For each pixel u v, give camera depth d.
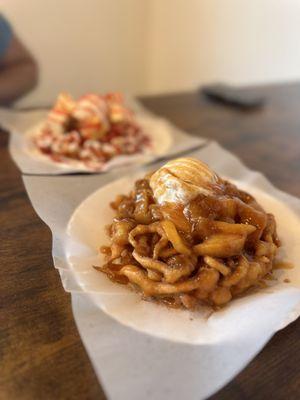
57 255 0.24
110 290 0.22
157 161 0.39
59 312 0.20
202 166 0.26
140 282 0.22
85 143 0.41
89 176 0.34
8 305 0.20
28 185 0.31
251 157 0.42
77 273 0.22
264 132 0.49
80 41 0.86
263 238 0.25
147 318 0.20
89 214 0.28
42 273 0.23
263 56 0.83
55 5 0.79
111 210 0.29
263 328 0.19
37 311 0.20
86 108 0.42
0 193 0.31
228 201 0.24
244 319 0.20
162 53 1.01
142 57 1.01
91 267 0.23
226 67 0.89
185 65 0.96
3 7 0.73
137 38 0.97
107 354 0.18
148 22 0.98
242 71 0.87
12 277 0.22
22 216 0.28
